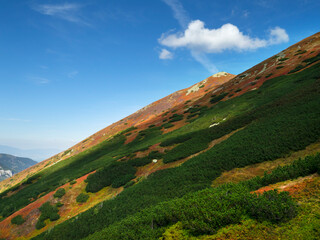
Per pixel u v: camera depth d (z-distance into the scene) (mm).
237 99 51562
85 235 19375
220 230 6941
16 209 40094
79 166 62219
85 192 33156
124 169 35656
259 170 16141
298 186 8328
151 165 34000
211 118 45781
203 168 20859
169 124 65125
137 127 85500
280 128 20203
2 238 26781
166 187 20734
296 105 25047
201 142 32438
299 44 72812
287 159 15344
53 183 50969
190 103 84062
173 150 34531
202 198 9320
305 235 5449
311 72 39562
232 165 18766
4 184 110062
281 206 6453
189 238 7270
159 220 9586
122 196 23984
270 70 62562
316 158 9469
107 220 19797
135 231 9602
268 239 5820
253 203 7059
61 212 29328
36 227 26953
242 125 30281
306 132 16547
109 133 106125
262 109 31703
